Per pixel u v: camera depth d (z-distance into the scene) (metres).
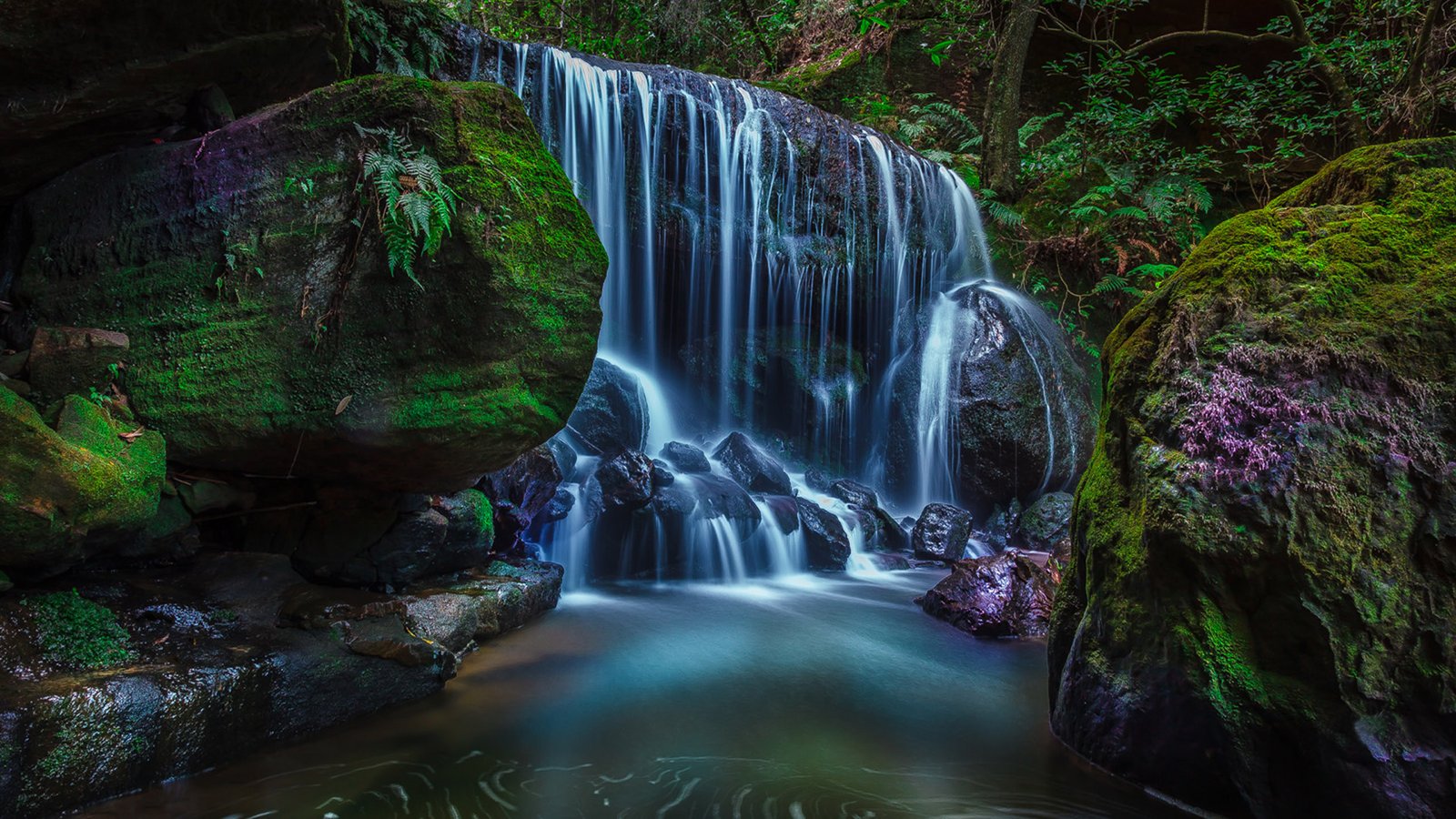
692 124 8.41
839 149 9.58
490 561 5.36
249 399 3.53
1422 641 2.31
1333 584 2.34
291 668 3.28
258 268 3.56
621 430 7.90
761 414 9.80
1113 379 3.14
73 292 3.66
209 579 3.65
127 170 3.74
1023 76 13.66
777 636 5.26
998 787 3.06
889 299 10.11
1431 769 2.28
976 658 4.86
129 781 2.69
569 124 7.61
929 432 9.37
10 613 2.85
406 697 3.74
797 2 14.54
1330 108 11.27
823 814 2.87
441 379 3.49
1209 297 2.86
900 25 13.13
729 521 7.05
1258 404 2.56
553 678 4.23
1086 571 3.30
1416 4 10.24
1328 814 2.40
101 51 3.31
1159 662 2.77
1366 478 2.39
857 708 3.98
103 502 3.04
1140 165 11.74
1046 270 10.98
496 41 7.30
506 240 3.47
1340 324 2.61
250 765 3.02
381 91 3.49
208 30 3.59
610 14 13.51
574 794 2.99
